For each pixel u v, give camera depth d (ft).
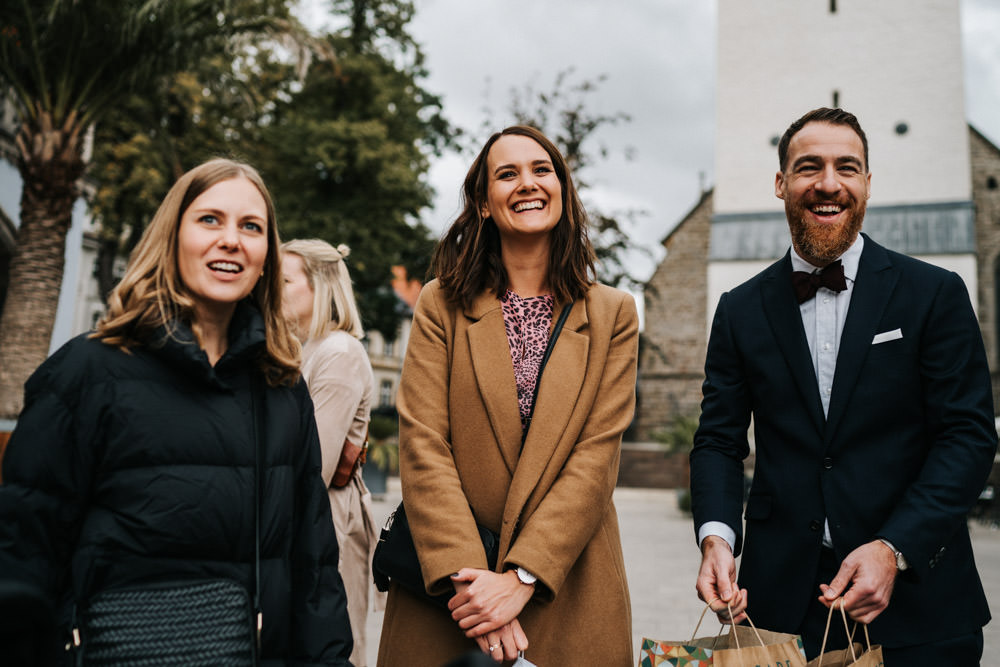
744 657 5.03
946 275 5.95
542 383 6.03
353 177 69.77
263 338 4.75
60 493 4.09
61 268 27.22
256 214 4.87
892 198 67.87
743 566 6.26
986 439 5.53
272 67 61.82
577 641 5.70
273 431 4.77
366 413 8.13
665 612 18.37
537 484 5.72
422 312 6.61
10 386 26.16
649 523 42.06
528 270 6.61
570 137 45.50
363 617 7.91
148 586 4.09
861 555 5.21
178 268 4.73
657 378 91.25
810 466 6.01
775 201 71.05
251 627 4.21
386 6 73.20
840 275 6.13
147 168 53.83
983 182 80.94
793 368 6.19
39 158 26.23
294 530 4.89
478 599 5.14
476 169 6.79
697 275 92.27
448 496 5.60
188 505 4.25
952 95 67.26
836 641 5.70
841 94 69.82
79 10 24.21
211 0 25.53
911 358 5.83
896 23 69.05
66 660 3.90
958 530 5.77
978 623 5.66
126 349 4.38
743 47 72.90
